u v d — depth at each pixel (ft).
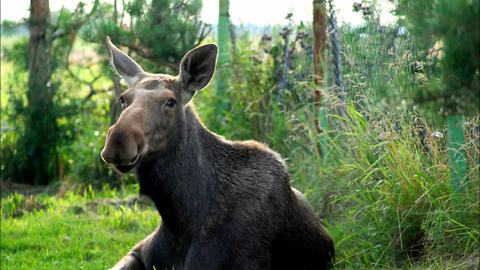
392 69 43.04
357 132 44.52
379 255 41.34
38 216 56.75
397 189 41.57
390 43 45.50
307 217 39.78
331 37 51.01
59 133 74.43
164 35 67.31
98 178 69.92
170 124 35.22
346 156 46.26
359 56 47.32
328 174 47.16
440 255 38.78
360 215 43.73
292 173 51.62
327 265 40.96
